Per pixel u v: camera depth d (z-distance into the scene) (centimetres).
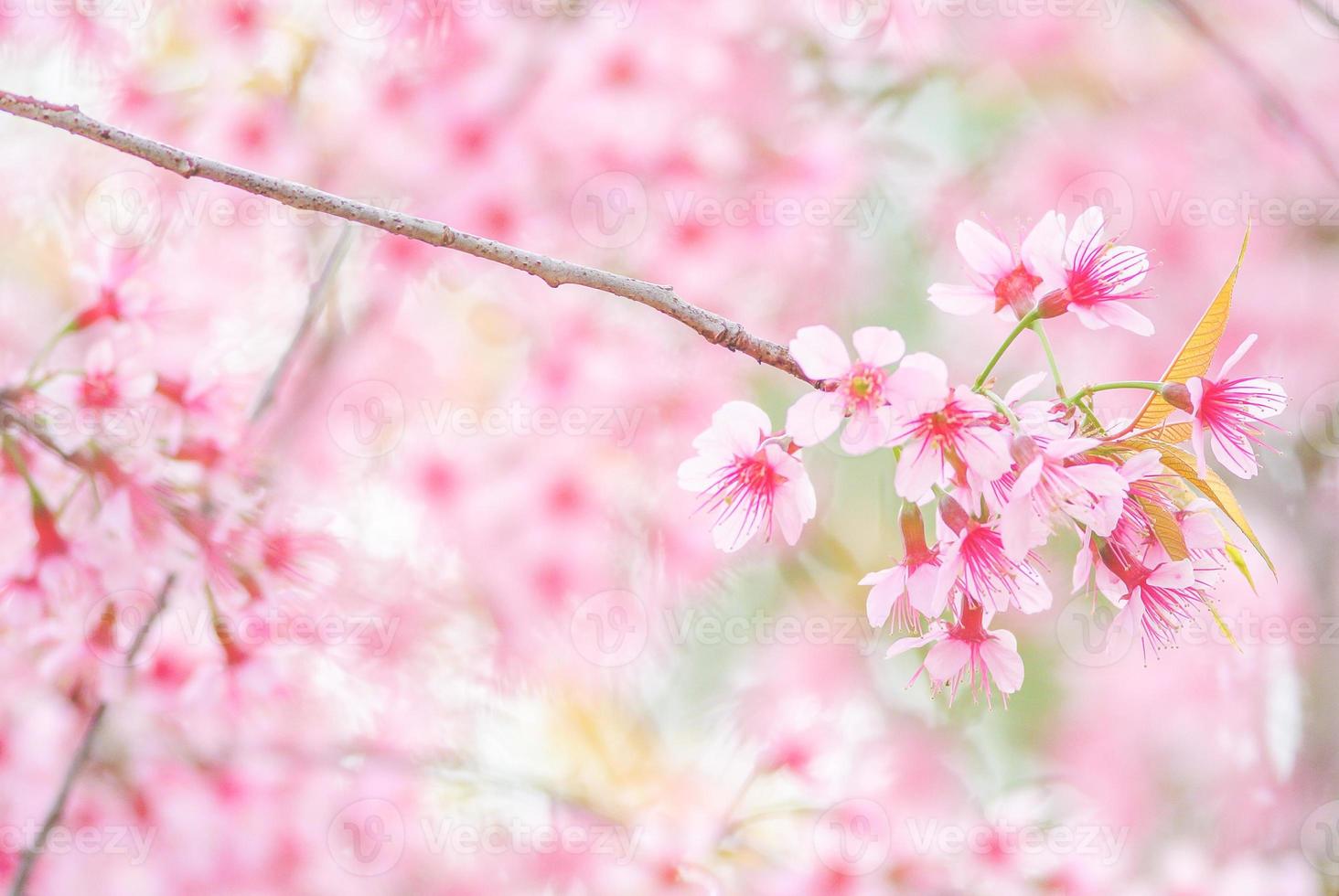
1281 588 218
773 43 189
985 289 144
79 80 175
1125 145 203
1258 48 208
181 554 154
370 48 177
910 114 205
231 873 172
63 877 163
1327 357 208
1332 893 213
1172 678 219
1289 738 222
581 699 202
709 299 190
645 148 182
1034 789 210
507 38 180
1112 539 143
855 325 200
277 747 176
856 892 178
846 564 212
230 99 178
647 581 191
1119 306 143
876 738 211
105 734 165
